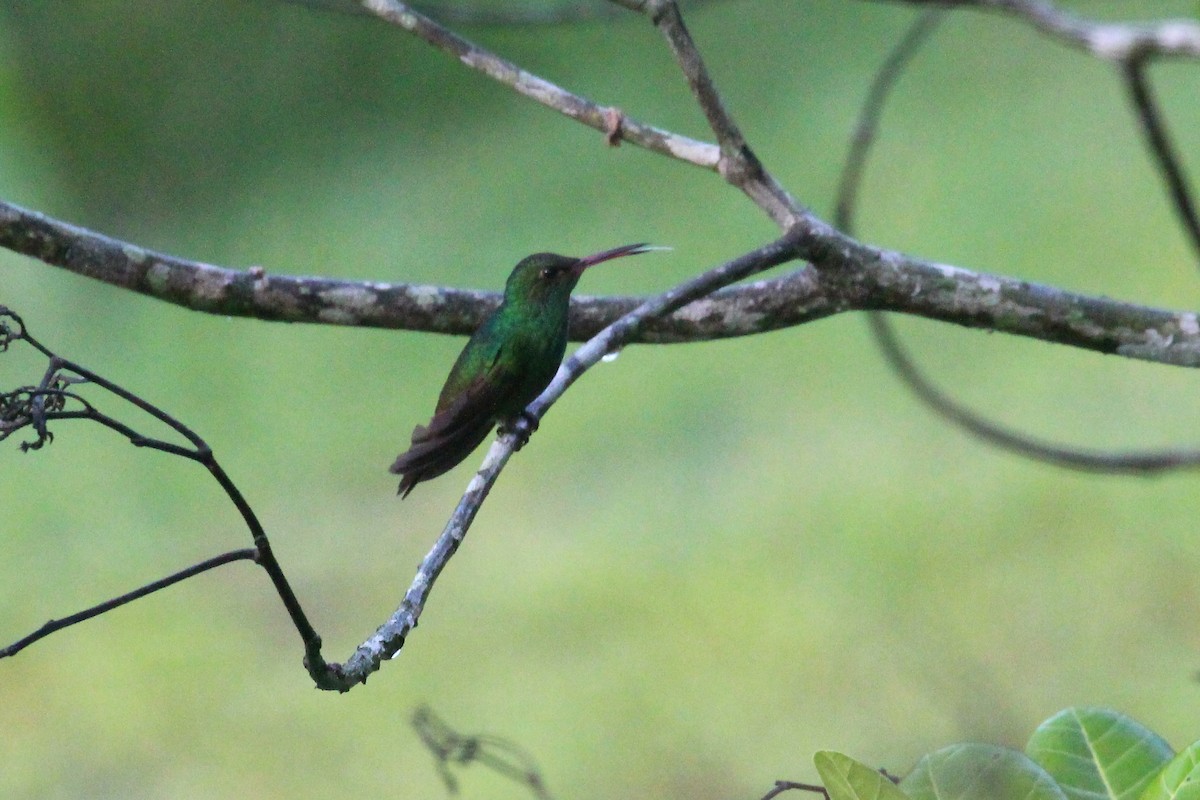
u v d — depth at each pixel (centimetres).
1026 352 1422
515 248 1803
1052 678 970
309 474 1543
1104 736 304
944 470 1260
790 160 1808
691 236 1722
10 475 1625
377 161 2058
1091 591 1050
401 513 1439
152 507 1543
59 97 2006
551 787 974
